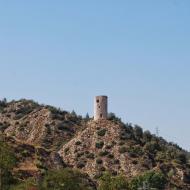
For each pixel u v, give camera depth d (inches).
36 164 7662.4
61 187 6432.1
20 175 6919.3
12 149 7544.3
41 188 6235.2
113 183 7524.6
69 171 7180.1
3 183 6186.0
